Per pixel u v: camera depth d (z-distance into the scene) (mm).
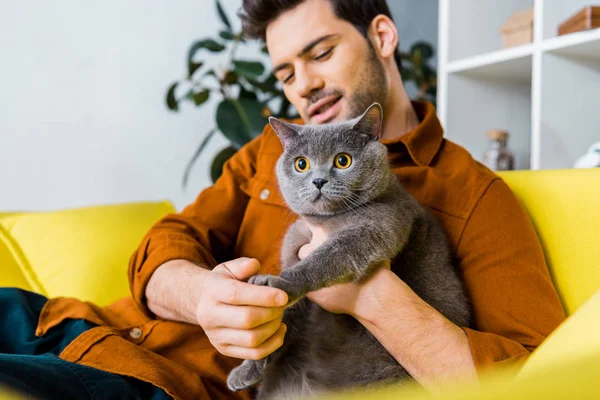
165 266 1311
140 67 2975
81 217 1970
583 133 2047
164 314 1297
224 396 1170
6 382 808
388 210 1094
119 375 1032
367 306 1041
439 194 1277
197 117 3137
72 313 1273
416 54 3266
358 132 1150
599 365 435
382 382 1041
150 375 1029
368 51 1459
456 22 2422
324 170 1115
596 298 597
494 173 1368
